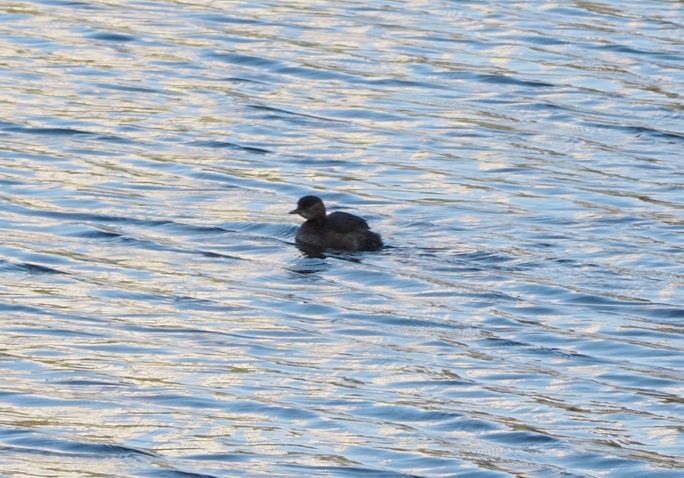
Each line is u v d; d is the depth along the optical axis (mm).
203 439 18234
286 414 19000
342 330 21984
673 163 30000
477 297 23281
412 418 19031
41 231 25547
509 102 33438
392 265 24469
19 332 21453
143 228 25859
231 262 24562
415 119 32219
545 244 25469
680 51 36969
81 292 23062
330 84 34250
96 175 28297
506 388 20078
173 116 31781
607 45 37250
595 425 18984
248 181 28344
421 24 38719
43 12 38656
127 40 36656
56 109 31859
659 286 23766
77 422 18578
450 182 28562
